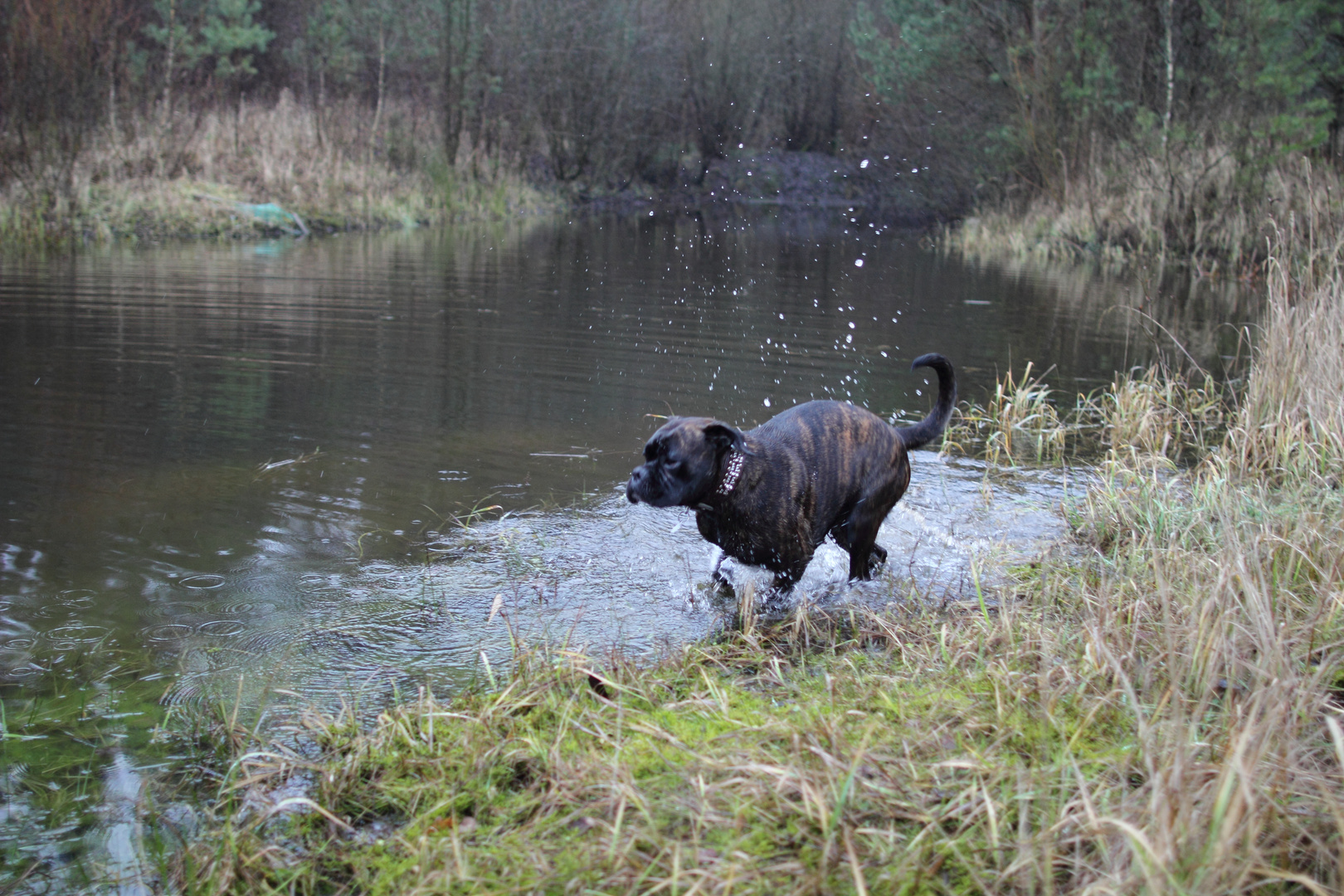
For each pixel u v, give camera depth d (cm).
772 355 955
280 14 2380
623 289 1367
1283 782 238
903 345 1025
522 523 514
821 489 422
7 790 284
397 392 770
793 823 243
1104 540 501
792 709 310
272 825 270
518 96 2666
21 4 1480
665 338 1021
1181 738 235
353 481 566
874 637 398
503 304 1190
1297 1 1706
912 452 687
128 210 1598
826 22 3516
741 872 223
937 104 2328
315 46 2275
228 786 282
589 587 442
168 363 815
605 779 264
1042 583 430
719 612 421
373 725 318
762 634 399
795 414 434
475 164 2508
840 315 1205
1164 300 1365
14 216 1445
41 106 1499
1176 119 1830
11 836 265
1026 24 2172
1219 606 315
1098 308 1305
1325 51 1830
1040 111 2097
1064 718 293
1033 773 253
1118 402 736
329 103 2320
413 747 295
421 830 259
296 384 775
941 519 543
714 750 278
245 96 2222
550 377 834
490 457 621
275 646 375
